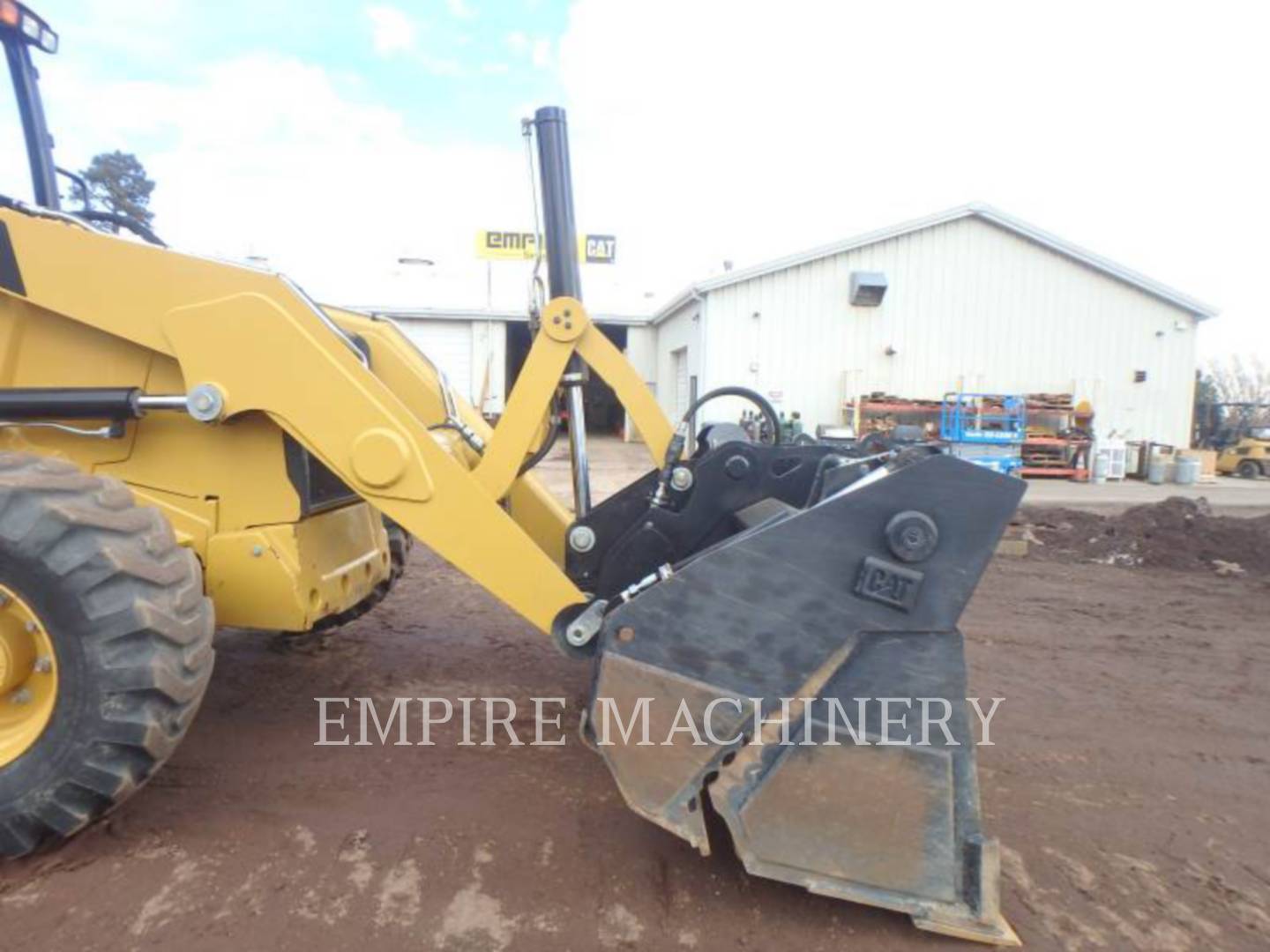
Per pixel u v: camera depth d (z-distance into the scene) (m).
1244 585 6.09
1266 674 4.23
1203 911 2.27
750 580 2.04
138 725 2.17
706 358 15.93
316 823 2.53
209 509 2.79
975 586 1.98
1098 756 3.25
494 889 2.22
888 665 2.02
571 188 2.63
